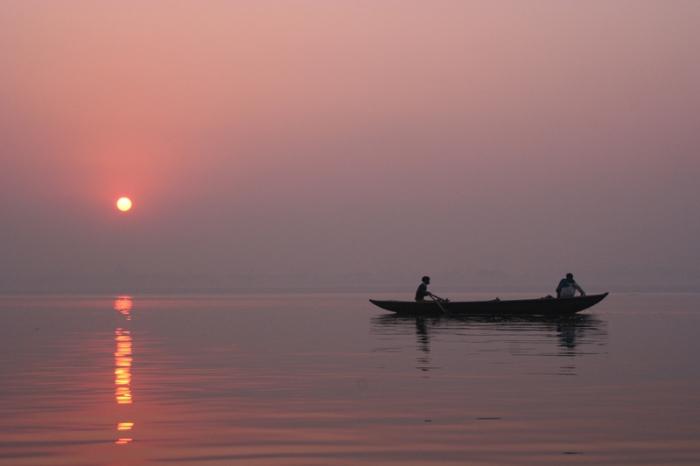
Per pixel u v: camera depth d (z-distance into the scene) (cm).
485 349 2848
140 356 2730
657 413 1556
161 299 12094
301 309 7162
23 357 2706
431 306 4972
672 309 6397
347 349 2920
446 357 2588
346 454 1241
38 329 4344
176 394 1831
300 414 1567
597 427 1430
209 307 7931
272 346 3095
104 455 1239
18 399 1764
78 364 2477
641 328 3947
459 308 4906
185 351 2911
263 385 1969
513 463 1182
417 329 3966
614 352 2716
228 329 4228
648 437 1348
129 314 6344
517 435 1367
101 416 1554
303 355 2716
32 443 1321
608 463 1180
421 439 1339
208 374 2198
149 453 1251
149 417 1542
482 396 1769
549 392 1819
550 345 2992
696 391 1828
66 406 1672
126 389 1914
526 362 2422
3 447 1292
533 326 4125
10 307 8262
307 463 1188
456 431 1401
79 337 3678
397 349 2892
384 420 1500
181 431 1412
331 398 1758
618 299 9906
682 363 2377
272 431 1408
